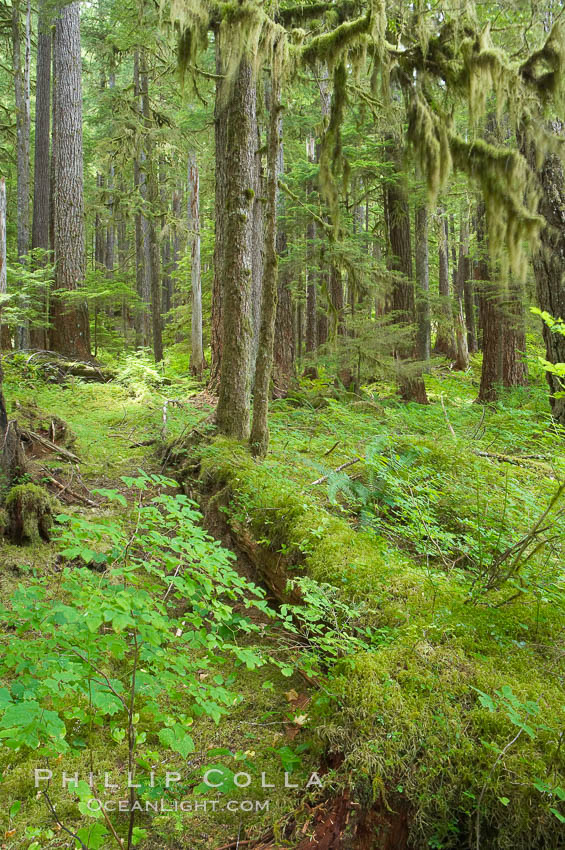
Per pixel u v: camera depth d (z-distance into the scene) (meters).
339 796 2.06
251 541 4.40
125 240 29.36
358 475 5.11
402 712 2.16
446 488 4.33
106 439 7.67
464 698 2.23
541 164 6.03
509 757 1.95
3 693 1.68
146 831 2.29
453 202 15.38
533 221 5.80
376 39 5.21
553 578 3.07
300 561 3.69
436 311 13.05
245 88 6.03
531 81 5.73
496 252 5.98
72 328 12.77
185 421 7.84
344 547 3.59
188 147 14.77
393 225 11.96
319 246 10.25
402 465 4.48
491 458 5.38
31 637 2.98
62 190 12.80
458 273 24.05
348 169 6.19
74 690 2.00
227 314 6.47
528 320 10.12
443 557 3.47
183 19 5.36
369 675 2.35
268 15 5.63
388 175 11.41
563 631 2.69
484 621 2.74
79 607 1.90
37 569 4.08
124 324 21.80
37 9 14.16
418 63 5.86
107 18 18.36
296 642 3.38
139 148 15.23
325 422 7.64
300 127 13.54
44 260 14.34
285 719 2.93
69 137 12.77
